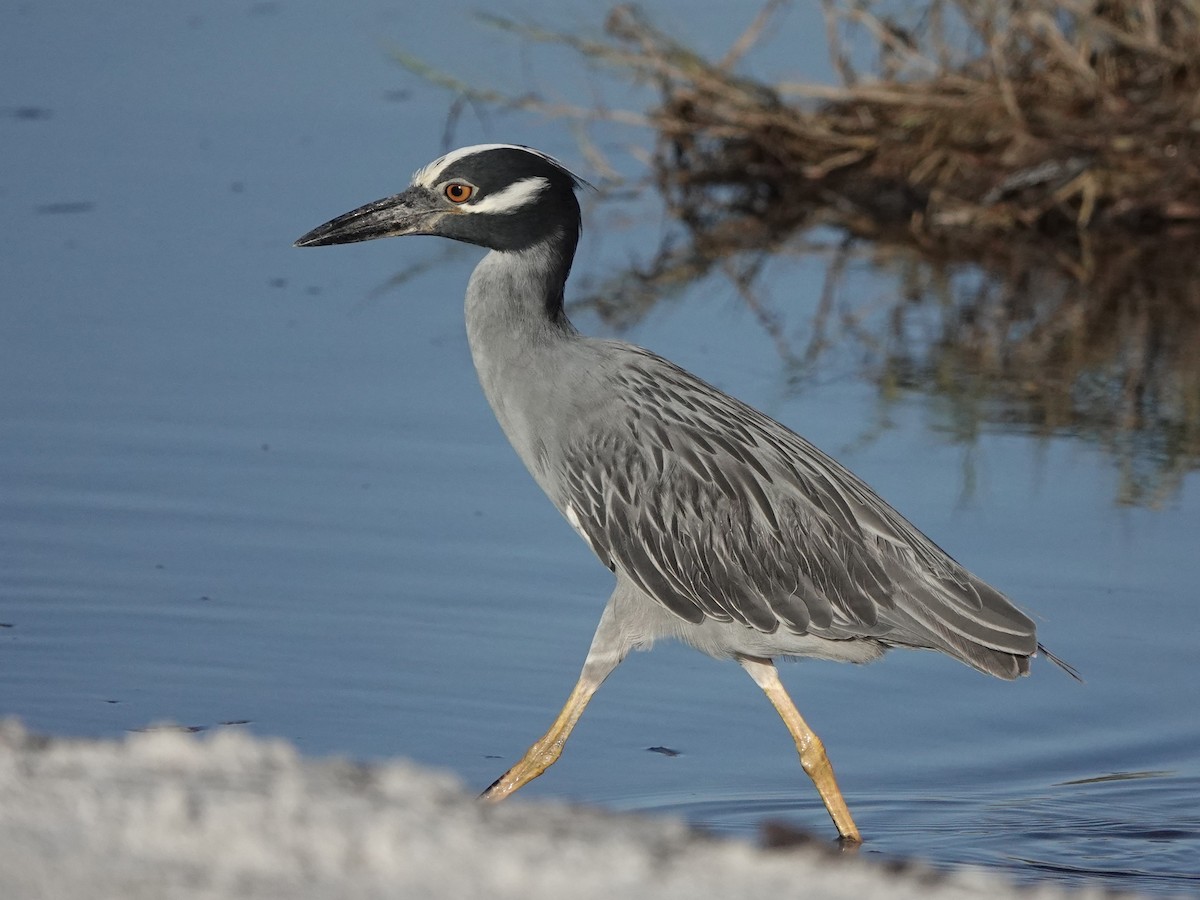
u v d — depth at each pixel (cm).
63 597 1263
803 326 1844
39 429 1495
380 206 1093
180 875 516
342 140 2227
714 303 1911
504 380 1079
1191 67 2216
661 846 597
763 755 1117
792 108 2317
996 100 2239
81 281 1798
